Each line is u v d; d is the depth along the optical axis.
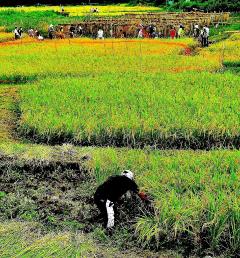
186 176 9.39
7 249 7.73
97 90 17.31
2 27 47.72
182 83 18.33
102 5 90.25
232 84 18.11
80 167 10.91
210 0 64.12
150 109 14.41
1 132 14.42
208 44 33.94
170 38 38.41
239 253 7.78
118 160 10.62
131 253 7.84
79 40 36.38
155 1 82.25
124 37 42.97
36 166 11.15
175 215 8.10
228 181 9.13
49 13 62.91
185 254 7.83
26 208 9.31
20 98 17.59
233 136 12.88
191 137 12.93
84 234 8.35
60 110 14.89
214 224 7.94
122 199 9.27
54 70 22.03
